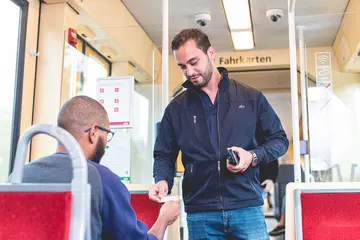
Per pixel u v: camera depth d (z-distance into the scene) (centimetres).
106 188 112
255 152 155
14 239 84
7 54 255
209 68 166
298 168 281
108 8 329
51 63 282
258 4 361
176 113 176
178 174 188
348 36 300
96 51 303
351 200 134
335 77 296
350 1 332
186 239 171
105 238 113
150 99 282
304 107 292
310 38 303
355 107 291
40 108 278
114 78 280
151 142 268
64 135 88
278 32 400
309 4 352
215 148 163
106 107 275
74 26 296
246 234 156
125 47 306
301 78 298
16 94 262
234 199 157
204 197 161
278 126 172
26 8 271
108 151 264
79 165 86
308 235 133
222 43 422
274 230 414
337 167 284
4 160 251
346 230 132
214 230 160
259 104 168
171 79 289
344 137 287
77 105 121
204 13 370
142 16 336
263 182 187
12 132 258
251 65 433
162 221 144
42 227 84
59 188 85
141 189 191
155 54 303
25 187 86
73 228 84
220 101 168
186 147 168
